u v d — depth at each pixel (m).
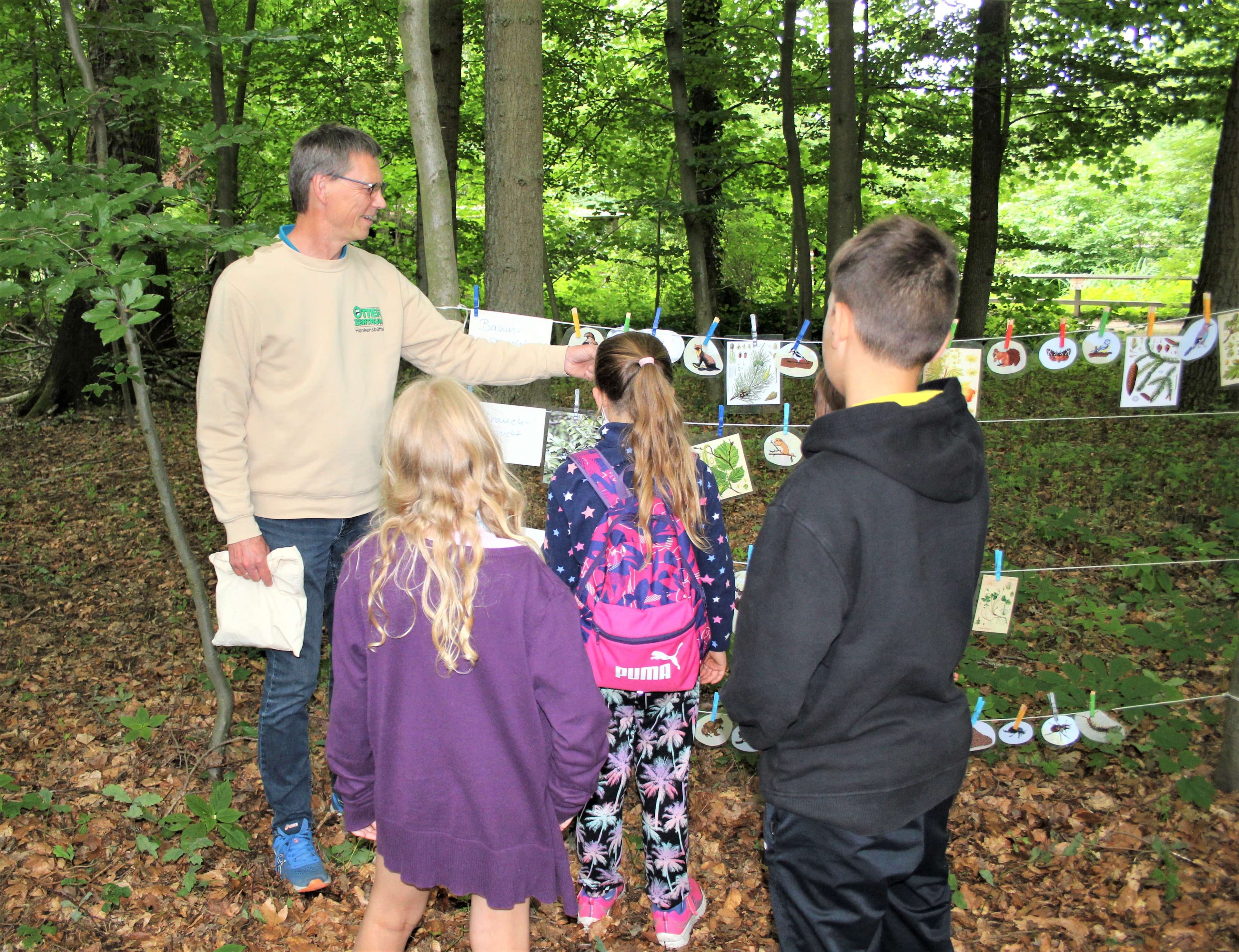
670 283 15.61
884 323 1.38
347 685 1.66
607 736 1.65
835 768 1.41
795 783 1.44
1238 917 2.37
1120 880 2.54
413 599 1.56
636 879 2.67
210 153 3.00
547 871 1.68
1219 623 3.68
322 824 2.85
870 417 1.35
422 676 1.60
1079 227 25.55
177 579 5.18
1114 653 3.98
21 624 4.55
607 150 12.29
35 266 2.47
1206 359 6.90
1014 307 12.66
